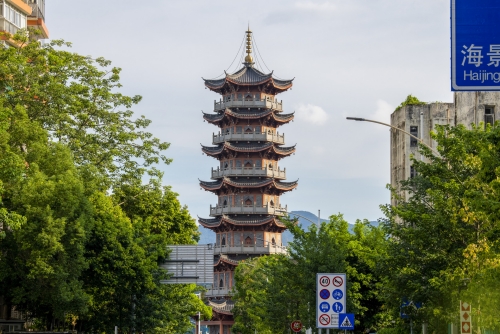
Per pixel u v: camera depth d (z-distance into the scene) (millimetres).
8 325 85500
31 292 76438
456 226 55125
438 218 55469
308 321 88625
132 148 98125
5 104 82750
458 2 32938
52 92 85562
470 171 56500
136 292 90125
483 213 44375
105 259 87750
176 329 124812
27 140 76562
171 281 102125
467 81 32812
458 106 105625
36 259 72125
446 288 53750
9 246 75562
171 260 102375
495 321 45656
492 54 32781
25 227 71938
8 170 63938
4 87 82438
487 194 44938
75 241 76500
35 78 86188
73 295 76000
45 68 88000
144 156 98562
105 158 94438
